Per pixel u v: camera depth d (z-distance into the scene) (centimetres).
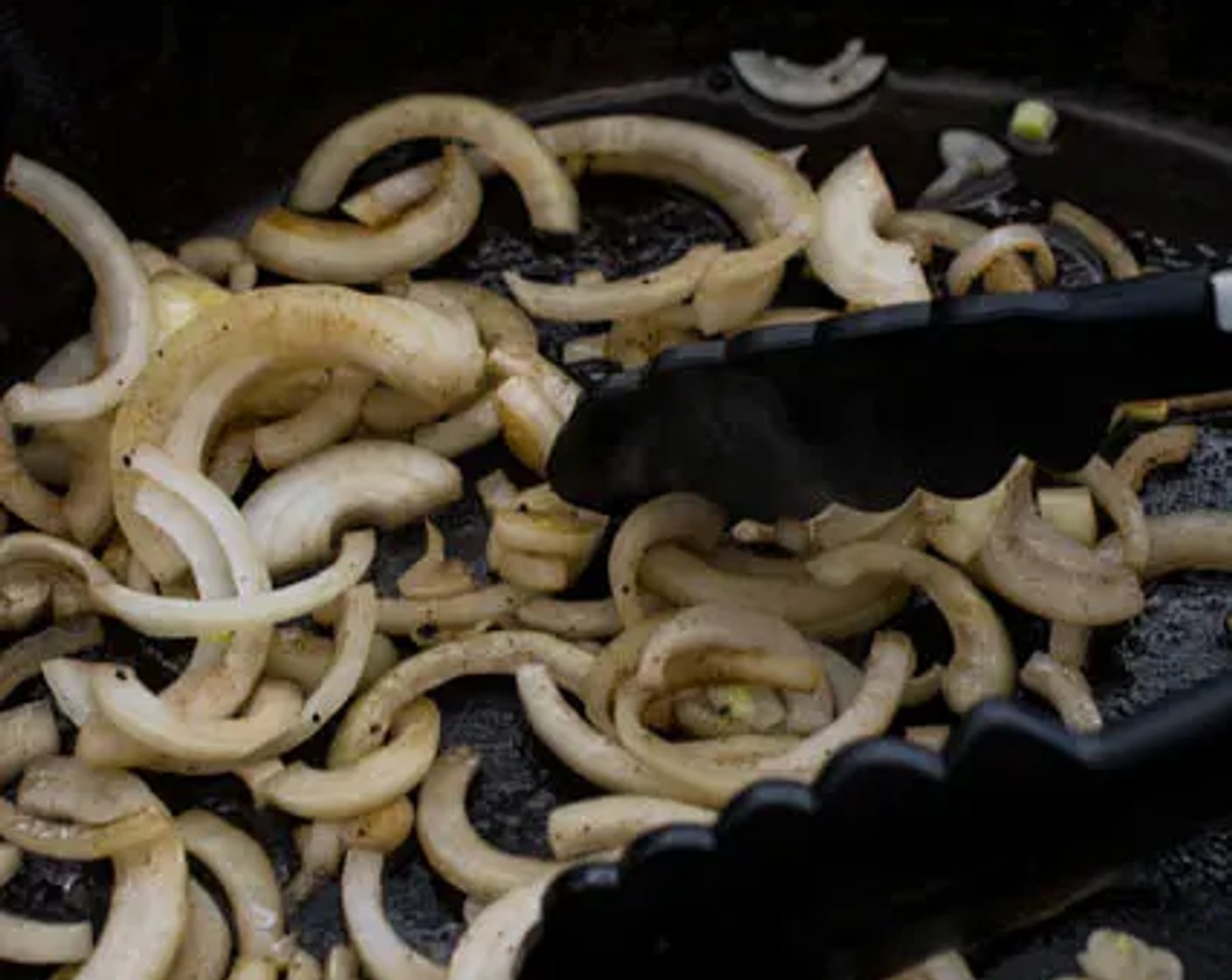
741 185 58
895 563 52
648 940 44
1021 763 43
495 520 53
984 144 60
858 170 57
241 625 52
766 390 49
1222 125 60
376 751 51
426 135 58
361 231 57
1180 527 53
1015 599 52
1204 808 43
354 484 54
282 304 53
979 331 48
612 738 51
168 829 50
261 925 50
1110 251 58
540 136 58
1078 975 50
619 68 61
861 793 43
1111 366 47
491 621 53
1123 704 52
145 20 57
